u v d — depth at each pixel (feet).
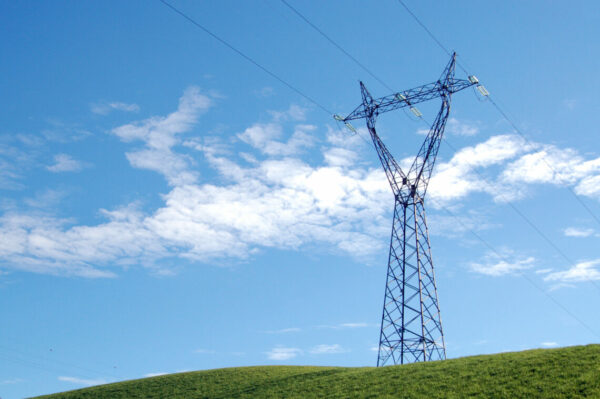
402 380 141.69
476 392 119.65
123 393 195.52
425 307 174.40
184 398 175.73
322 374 175.11
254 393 165.17
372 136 196.85
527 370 127.24
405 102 192.85
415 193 189.37
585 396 103.86
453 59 189.37
